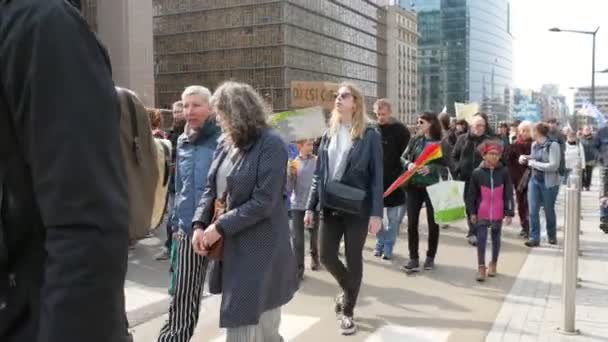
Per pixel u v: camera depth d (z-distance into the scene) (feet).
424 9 454.81
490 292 21.48
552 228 30.94
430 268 25.25
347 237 16.62
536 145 30.37
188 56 286.25
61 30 4.17
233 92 11.74
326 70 312.29
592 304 19.72
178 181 14.84
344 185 16.20
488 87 479.00
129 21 193.57
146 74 199.21
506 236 33.63
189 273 14.28
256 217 11.24
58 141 4.04
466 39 444.96
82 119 4.11
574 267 16.55
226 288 11.32
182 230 14.30
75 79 4.15
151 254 28.19
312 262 25.21
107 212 4.13
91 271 4.01
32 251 4.38
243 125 11.52
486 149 23.48
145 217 7.82
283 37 271.49
